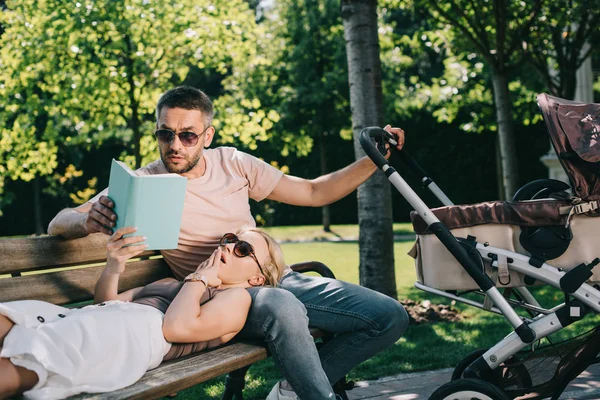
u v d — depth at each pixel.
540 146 19.72
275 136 18.20
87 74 9.19
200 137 3.04
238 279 2.97
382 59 17.08
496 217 2.89
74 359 2.13
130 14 8.97
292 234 18.09
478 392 2.79
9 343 2.08
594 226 2.82
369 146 2.99
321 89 17.48
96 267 3.15
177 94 3.00
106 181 21.31
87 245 3.08
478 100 14.68
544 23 8.87
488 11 8.90
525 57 9.26
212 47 9.70
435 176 20.52
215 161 3.25
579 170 2.78
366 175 3.39
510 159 9.26
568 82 10.23
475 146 20.20
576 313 2.80
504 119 9.25
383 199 5.90
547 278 2.83
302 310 2.67
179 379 2.25
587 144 2.74
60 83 9.40
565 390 3.80
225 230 3.16
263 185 3.32
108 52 9.35
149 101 9.83
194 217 3.09
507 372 2.95
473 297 7.05
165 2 9.16
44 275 2.88
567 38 10.12
